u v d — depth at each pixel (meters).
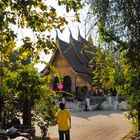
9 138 12.59
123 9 14.70
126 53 15.93
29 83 17.89
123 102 43.72
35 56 8.55
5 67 8.81
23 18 8.01
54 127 25.23
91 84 50.03
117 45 15.80
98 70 19.72
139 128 18.61
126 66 17.17
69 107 44.62
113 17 14.94
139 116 18.52
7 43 8.02
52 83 45.62
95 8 15.04
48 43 8.42
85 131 23.66
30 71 17.94
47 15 8.16
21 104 17.80
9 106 17.62
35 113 18.78
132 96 17.81
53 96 19.03
